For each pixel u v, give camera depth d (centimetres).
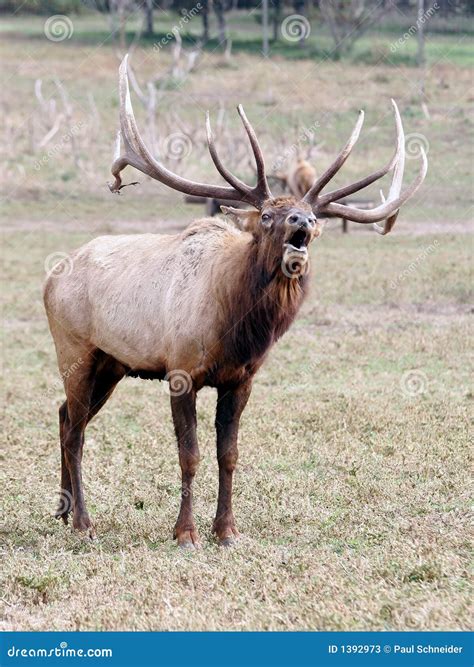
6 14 15100
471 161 8394
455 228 7000
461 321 4581
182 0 14662
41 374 4038
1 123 10556
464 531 2297
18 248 6938
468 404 3366
